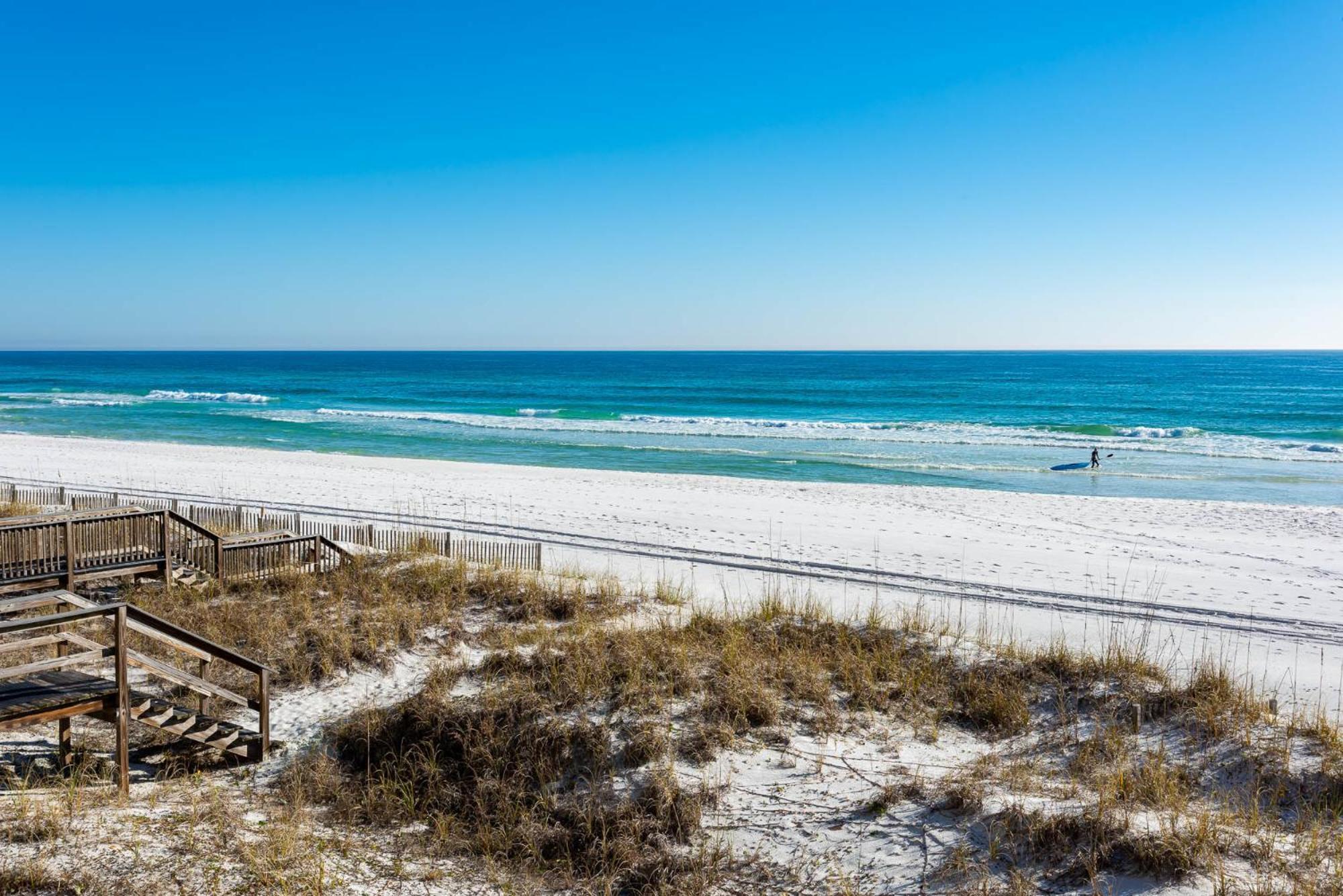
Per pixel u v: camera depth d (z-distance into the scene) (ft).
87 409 214.07
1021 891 17.87
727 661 30.19
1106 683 28.76
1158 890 17.40
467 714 26.68
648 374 476.13
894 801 21.79
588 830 21.61
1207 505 89.56
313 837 21.07
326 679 32.17
